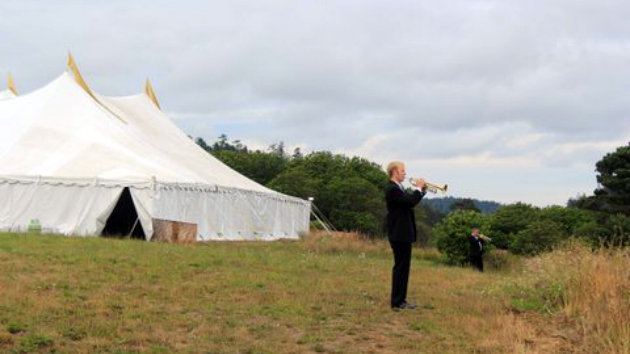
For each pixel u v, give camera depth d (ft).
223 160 254.68
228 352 22.85
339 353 23.39
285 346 23.90
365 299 33.53
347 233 105.60
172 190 72.38
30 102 85.97
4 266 36.47
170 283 35.17
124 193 73.31
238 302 31.27
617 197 160.04
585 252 35.24
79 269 36.99
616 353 23.36
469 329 27.32
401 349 24.30
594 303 29.07
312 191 166.91
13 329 24.32
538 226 97.45
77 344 23.07
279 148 405.59
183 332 25.43
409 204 30.73
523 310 31.94
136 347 22.98
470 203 290.35
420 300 34.50
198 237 76.74
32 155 75.05
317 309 30.63
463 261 73.41
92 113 85.87
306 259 51.85
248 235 88.48
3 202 69.26
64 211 69.56
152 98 120.98
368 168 208.54
